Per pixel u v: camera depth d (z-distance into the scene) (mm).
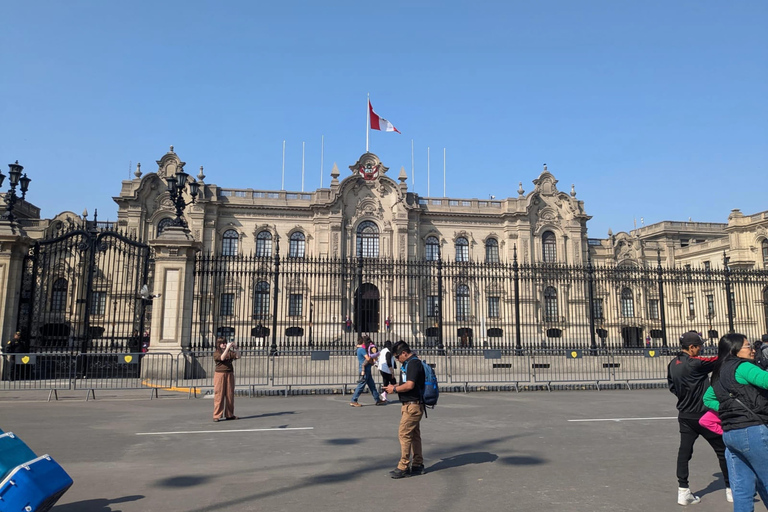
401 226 53781
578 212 57062
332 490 7359
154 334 20766
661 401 17266
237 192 53938
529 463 8859
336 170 54188
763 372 5293
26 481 5277
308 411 14984
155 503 6836
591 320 24875
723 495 7180
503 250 56219
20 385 18969
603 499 6957
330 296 45812
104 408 15477
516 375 23344
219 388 13219
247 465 8758
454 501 6859
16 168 21141
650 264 58625
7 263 20516
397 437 11117
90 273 21719
